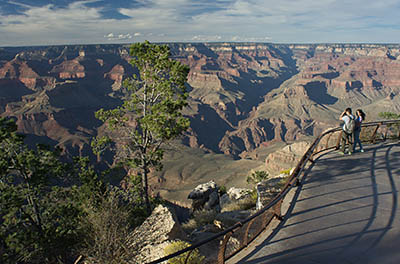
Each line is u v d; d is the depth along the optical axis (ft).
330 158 39.58
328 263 17.54
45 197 79.36
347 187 29.07
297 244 19.85
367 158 38.63
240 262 18.78
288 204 26.25
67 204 77.66
